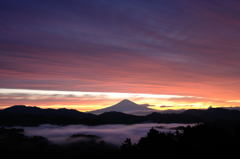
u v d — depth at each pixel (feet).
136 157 263.70
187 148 229.04
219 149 208.23
